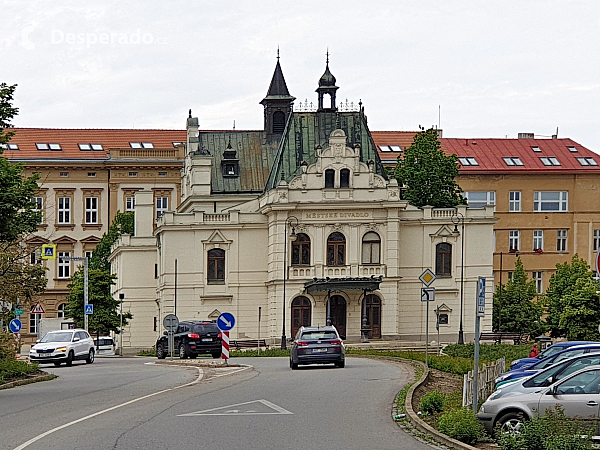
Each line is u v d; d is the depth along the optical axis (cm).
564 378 2009
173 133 12219
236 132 9444
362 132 8600
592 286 6712
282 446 1805
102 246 10400
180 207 9606
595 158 10838
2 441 1873
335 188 8000
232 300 8156
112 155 11475
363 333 7900
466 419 1961
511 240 10581
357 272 7975
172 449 1761
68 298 8606
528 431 1812
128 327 8781
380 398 2705
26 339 11000
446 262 8200
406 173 8750
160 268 8344
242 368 4406
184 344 5731
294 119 8612
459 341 7669
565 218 10625
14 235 3372
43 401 2775
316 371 4050
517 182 10600
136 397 2792
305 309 7988
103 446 1794
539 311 8050
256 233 8212
